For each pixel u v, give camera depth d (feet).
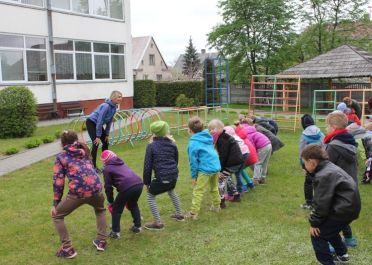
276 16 97.50
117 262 14.29
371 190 22.75
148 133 40.88
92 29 67.46
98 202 14.84
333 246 13.55
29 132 42.73
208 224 17.72
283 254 14.75
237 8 97.66
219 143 19.76
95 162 27.84
